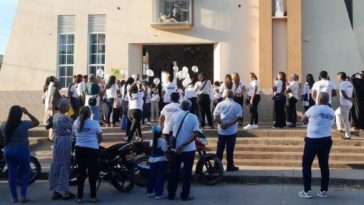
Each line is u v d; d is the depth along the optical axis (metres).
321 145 9.60
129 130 14.32
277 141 14.51
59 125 9.70
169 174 9.91
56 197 9.76
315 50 19.50
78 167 9.53
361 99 14.92
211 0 19.91
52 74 20.58
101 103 16.88
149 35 20.19
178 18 19.89
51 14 20.72
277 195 10.09
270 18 19.23
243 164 13.38
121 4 20.38
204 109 15.73
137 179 10.91
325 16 19.52
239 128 15.95
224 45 19.81
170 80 16.62
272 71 19.28
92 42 20.66
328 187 10.95
